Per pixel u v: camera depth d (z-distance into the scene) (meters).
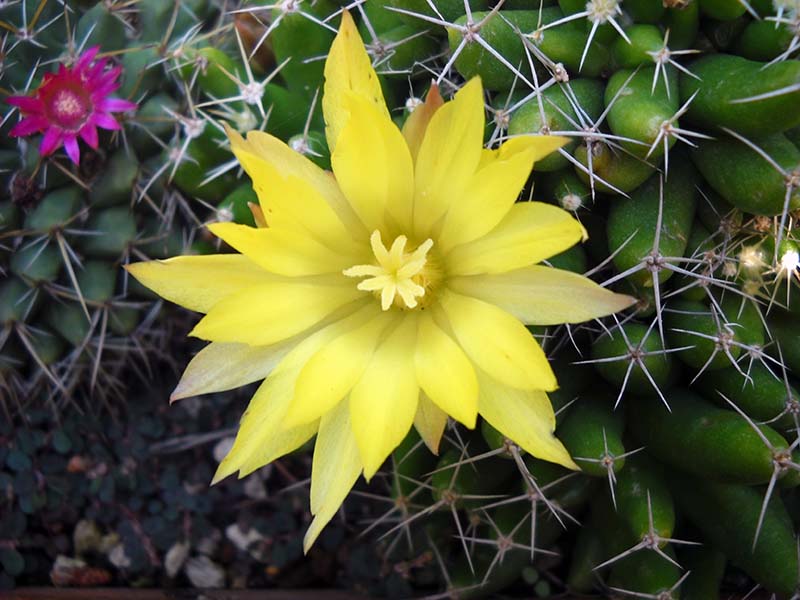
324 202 0.12
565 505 0.15
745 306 0.14
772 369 0.15
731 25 0.13
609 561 0.14
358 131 0.12
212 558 0.19
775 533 0.14
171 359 0.19
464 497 0.14
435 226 0.13
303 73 0.16
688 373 0.14
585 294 0.12
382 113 0.12
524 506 0.15
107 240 0.16
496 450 0.13
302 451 0.18
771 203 0.12
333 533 0.18
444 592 0.17
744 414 0.13
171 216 0.17
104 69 0.16
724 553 0.14
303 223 0.12
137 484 0.19
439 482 0.14
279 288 0.12
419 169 0.12
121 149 0.16
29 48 0.16
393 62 0.15
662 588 0.14
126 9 0.17
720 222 0.13
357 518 0.19
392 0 0.14
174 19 0.16
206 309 0.12
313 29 0.15
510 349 0.11
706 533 0.14
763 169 0.12
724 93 0.12
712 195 0.14
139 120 0.16
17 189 0.16
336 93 0.12
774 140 0.12
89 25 0.16
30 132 0.15
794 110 0.12
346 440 0.12
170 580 0.18
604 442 0.13
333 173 0.13
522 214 0.12
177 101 0.16
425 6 0.14
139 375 0.18
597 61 0.13
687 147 0.13
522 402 0.12
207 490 0.19
